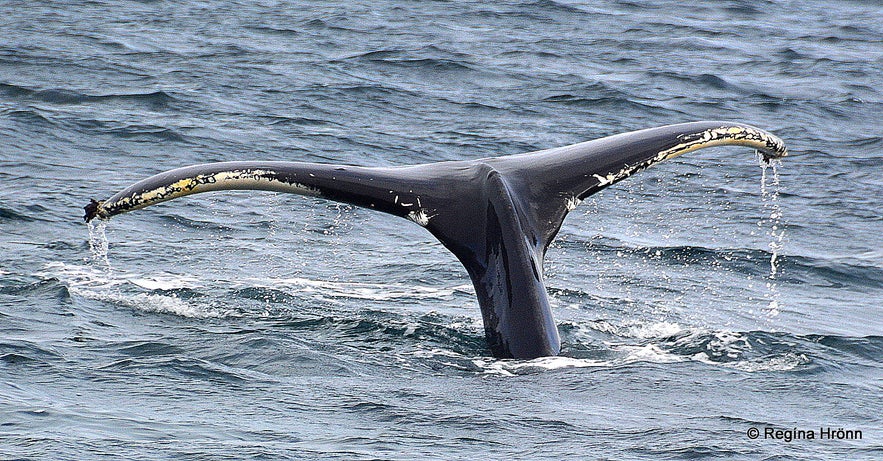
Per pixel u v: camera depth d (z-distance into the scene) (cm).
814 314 5284
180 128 8581
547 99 10112
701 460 3020
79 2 13400
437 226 3981
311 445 3062
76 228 6288
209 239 6256
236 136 8544
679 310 5212
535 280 3859
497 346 3862
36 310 4497
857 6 15788
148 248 5966
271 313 4622
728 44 12875
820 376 3903
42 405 3319
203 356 3888
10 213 6438
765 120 9712
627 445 3117
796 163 8512
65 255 5719
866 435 3288
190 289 5053
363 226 6725
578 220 7069
